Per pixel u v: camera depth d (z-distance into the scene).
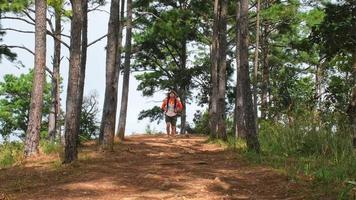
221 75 18.33
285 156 10.88
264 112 19.67
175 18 24.88
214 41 20.86
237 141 16.17
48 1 21.58
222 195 7.24
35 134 12.91
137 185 8.24
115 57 14.45
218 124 17.97
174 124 21.47
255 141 12.14
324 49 14.09
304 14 25.62
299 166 8.95
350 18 13.37
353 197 6.37
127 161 11.56
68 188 8.09
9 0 22.33
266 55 35.97
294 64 36.97
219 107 18.08
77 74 11.05
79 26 11.12
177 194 7.36
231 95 41.94
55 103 26.77
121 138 18.94
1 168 11.42
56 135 26.88
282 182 7.86
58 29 26.09
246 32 12.52
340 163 8.52
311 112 12.11
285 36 36.47
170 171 9.56
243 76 12.44
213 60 20.75
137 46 40.38
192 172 9.34
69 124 10.96
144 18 31.02
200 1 33.09
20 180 9.31
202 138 21.02
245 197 7.04
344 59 13.53
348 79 13.23
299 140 11.59
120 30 21.84
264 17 25.72
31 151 12.82
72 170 10.04
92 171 9.79
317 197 6.62
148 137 21.42
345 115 11.08
